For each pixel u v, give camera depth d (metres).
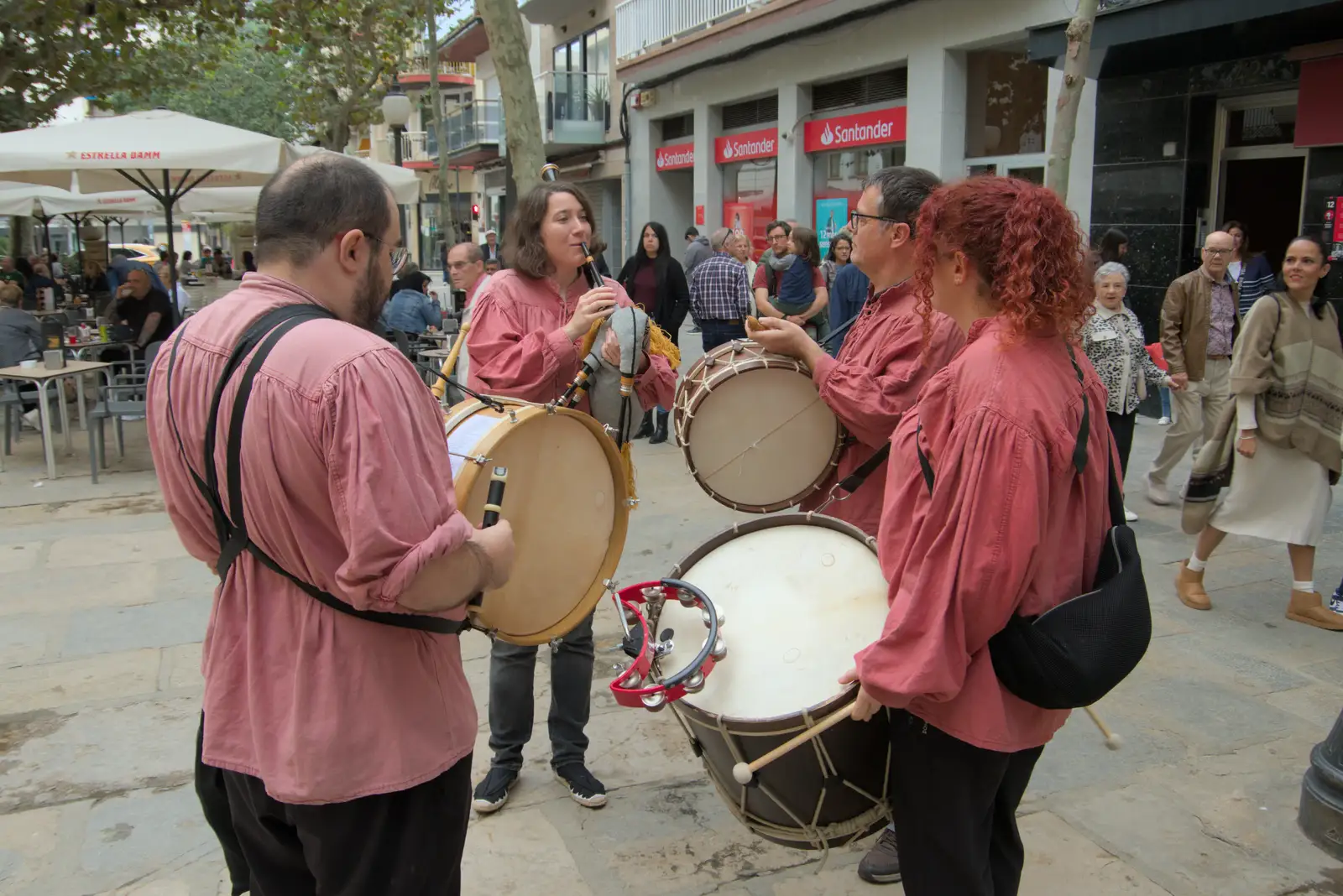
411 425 1.68
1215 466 4.70
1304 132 8.18
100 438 8.24
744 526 2.44
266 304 1.74
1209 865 2.92
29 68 13.65
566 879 2.86
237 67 32.78
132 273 10.26
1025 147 12.01
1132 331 5.81
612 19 21.31
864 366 2.65
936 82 12.48
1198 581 4.85
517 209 3.02
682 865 2.92
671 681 1.99
